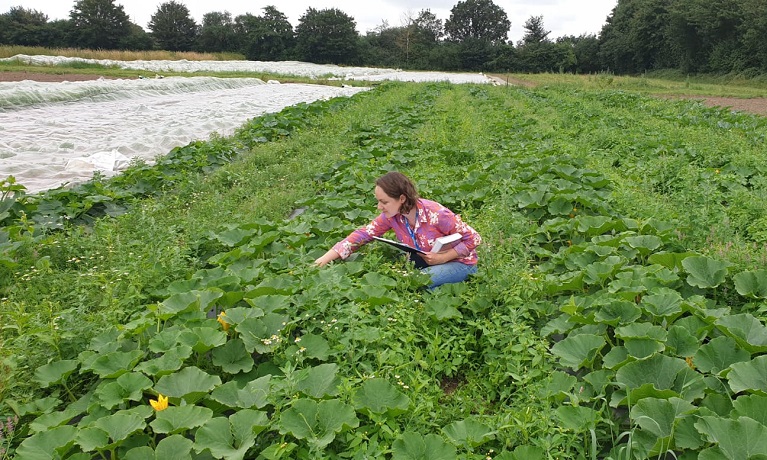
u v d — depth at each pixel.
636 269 4.65
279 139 12.21
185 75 31.55
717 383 3.29
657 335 3.68
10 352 3.66
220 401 3.26
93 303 4.59
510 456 2.90
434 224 4.84
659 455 2.85
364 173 8.41
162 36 72.00
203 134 12.66
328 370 3.42
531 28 88.56
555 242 6.09
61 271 5.50
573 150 10.41
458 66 72.38
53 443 2.95
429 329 4.20
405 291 4.58
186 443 2.88
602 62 65.38
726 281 4.63
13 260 5.33
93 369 3.49
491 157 9.90
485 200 7.26
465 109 16.84
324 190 8.42
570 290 4.74
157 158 9.45
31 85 17.89
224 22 87.50
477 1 93.94
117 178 8.18
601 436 3.12
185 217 6.82
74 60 33.91
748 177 8.75
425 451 2.90
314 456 2.78
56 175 8.74
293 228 6.02
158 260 5.09
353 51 71.56
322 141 11.72
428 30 84.81
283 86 27.72
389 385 3.28
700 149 10.25
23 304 4.23
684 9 49.19
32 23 67.62
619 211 6.80
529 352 3.71
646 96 24.39
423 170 8.81
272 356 3.85
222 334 3.76
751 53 43.06
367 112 15.20
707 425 2.78
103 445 2.91
